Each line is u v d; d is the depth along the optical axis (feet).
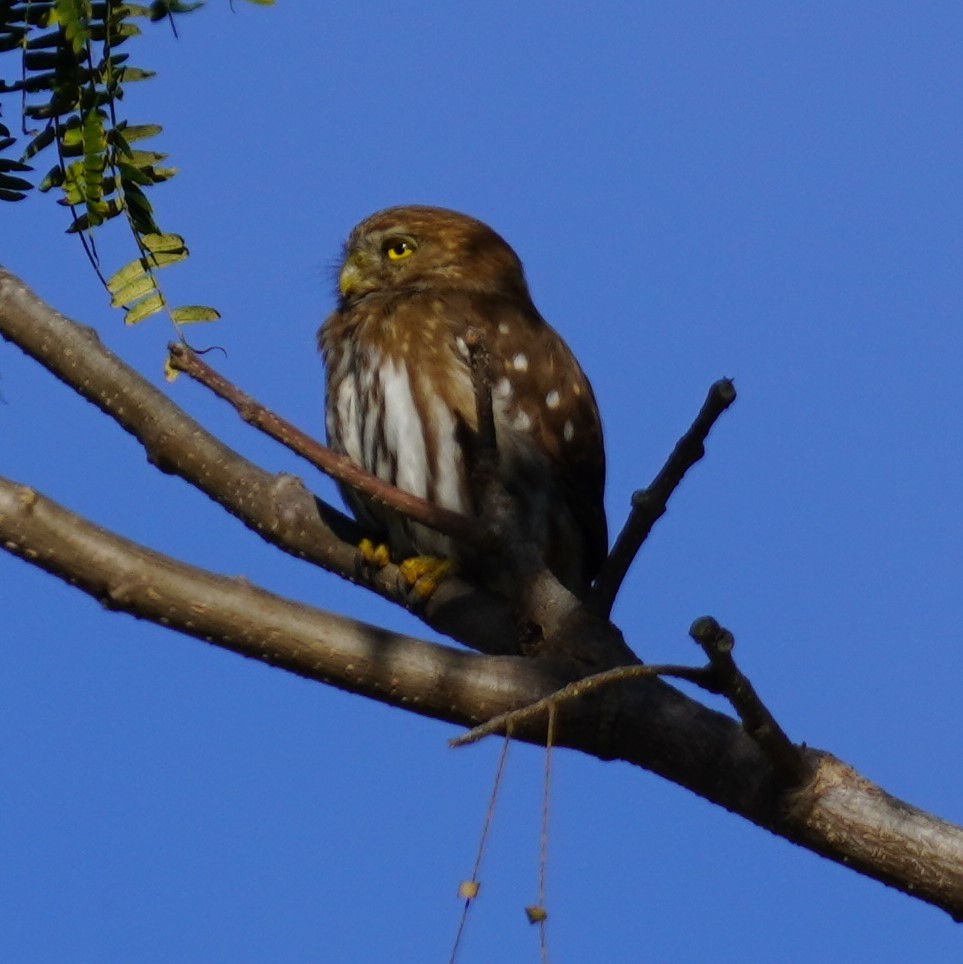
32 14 22.20
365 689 26.27
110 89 22.44
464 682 26.11
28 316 31.73
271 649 26.00
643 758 26.07
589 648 26.45
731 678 22.50
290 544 34.76
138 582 25.61
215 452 33.27
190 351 23.75
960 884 24.32
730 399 25.95
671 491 26.73
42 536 25.34
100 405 32.40
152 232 23.30
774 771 24.68
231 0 21.91
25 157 22.79
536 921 19.67
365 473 25.52
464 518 26.63
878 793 25.05
